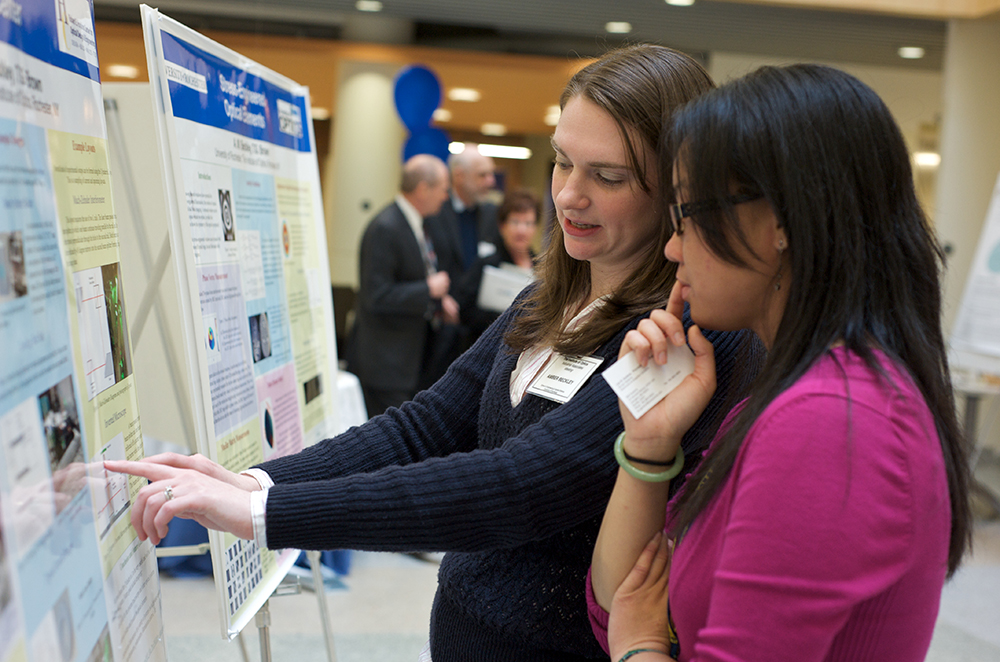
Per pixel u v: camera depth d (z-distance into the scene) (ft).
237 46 20.92
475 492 3.14
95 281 3.03
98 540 2.90
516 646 3.58
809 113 2.43
